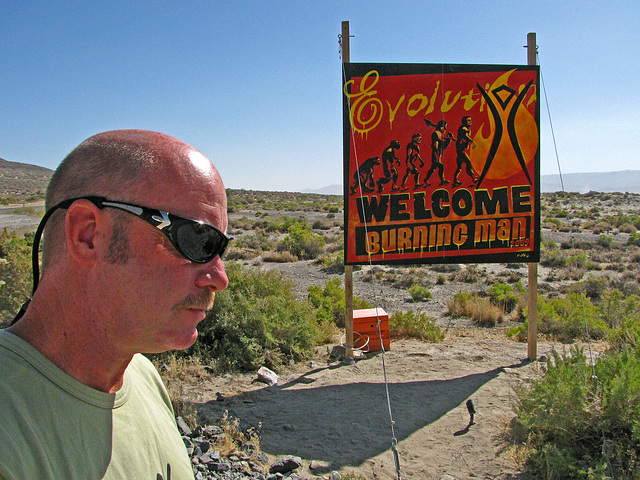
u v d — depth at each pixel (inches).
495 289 561.9
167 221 35.1
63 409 35.1
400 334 364.2
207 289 38.9
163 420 49.9
